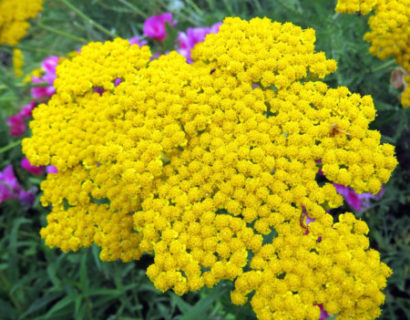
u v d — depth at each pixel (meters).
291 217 0.12
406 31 0.16
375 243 0.21
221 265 0.11
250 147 0.13
